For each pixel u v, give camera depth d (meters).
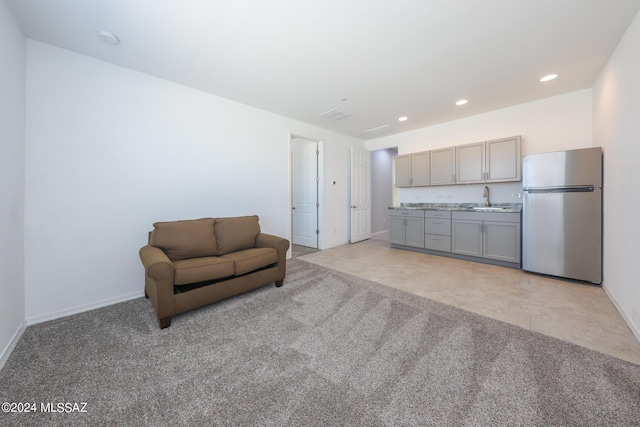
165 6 1.70
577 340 1.71
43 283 2.06
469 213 3.82
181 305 2.00
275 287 2.80
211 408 1.19
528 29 1.96
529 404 1.18
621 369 1.41
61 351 1.63
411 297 2.50
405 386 1.31
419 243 4.46
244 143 3.53
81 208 2.25
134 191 2.56
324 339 1.77
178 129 2.87
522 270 3.35
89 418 1.13
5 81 1.64
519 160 3.54
